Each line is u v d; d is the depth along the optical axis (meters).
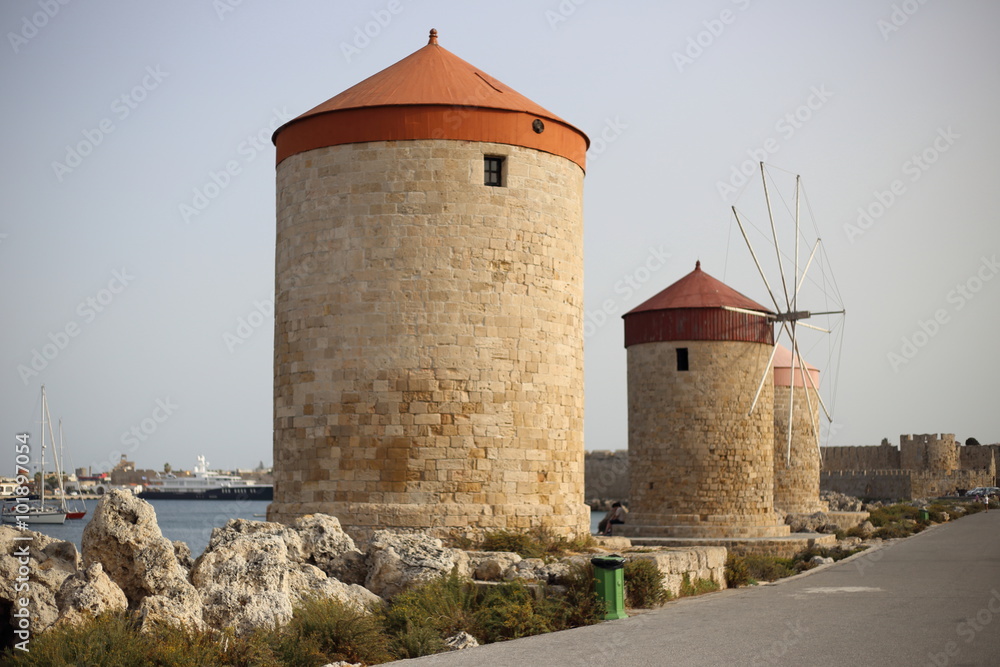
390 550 17.70
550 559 19.42
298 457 21.81
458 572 17.31
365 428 21.19
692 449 43.00
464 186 21.59
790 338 50.34
